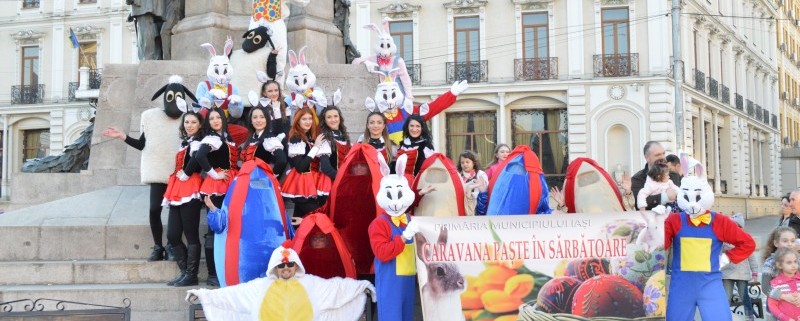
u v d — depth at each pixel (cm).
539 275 560
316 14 961
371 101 750
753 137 4131
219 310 550
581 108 3086
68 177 897
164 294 641
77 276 691
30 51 3934
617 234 564
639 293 561
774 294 604
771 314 624
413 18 3281
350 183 611
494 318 557
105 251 740
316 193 668
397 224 561
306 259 586
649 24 3031
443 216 570
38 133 3962
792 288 597
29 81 3922
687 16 3162
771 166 4441
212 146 642
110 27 3812
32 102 3881
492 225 562
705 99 3328
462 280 557
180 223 660
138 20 951
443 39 3256
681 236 571
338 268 593
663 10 3017
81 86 3669
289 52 752
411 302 575
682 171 575
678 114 2495
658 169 617
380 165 567
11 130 3938
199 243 658
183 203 647
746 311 882
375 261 574
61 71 3862
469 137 3244
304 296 552
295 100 722
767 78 4456
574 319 559
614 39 3089
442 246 558
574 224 565
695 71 3244
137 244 741
